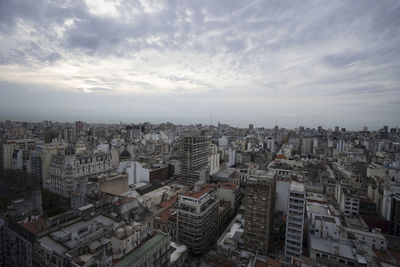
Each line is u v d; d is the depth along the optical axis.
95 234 78.00
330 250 92.00
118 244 66.62
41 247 71.25
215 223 131.12
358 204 150.00
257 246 105.38
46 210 148.62
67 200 169.62
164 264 78.94
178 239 115.50
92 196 142.38
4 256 93.75
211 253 86.50
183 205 114.12
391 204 131.12
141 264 67.06
